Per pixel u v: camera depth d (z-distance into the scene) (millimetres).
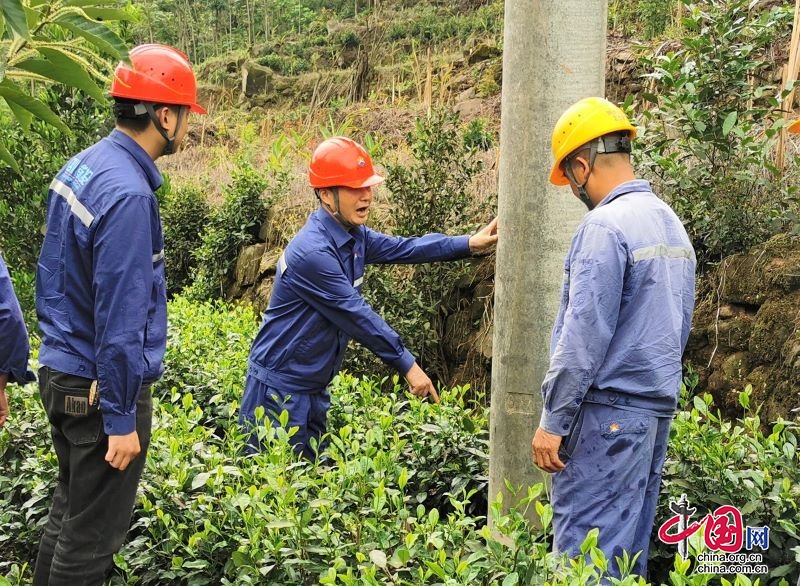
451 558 2523
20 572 3102
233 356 5160
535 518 3086
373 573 2229
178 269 9344
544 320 2990
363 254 4000
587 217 2643
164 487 3059
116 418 2670
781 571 2732
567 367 2547
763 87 4598
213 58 27094
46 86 7121
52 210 2834
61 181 2822
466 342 5633
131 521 3260
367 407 4109
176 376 4934
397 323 5691
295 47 24656
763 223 4523
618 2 11484
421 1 22125
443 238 4078
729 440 3268
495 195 5914
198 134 16406
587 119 2691
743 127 4391
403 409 4668
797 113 5750
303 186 8594
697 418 3264
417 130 6004
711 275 4543
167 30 30188
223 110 21578
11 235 7176
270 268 7703
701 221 4566
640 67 8344
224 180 10602
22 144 7188
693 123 4508
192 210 9352
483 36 16469
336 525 2816
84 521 2834
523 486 3090
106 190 2672
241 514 2812
